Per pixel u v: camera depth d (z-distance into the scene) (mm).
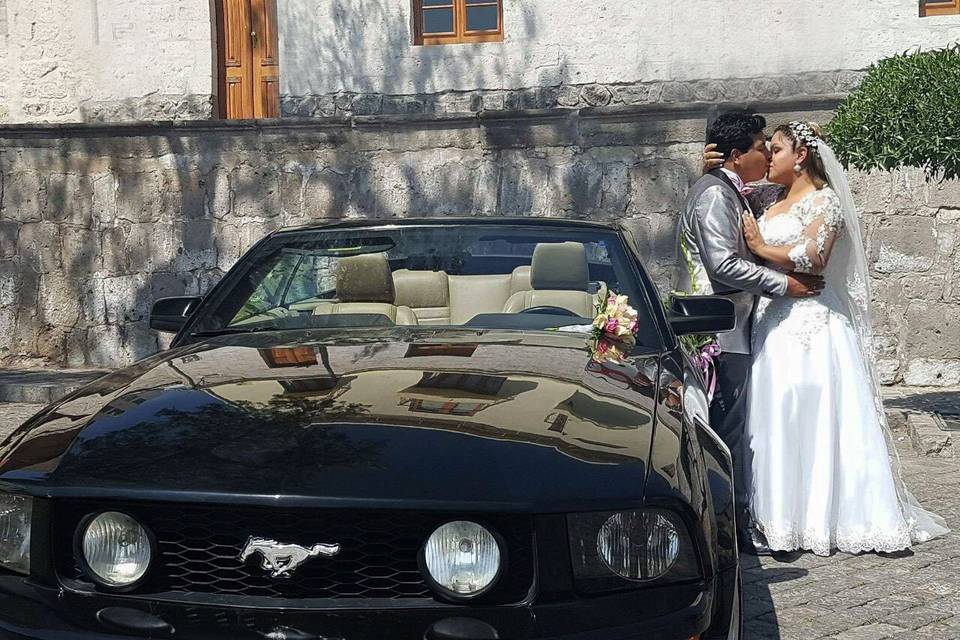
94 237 9422
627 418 2572
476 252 3793
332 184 9156
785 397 4328
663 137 8781
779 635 3508
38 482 2295
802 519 4371
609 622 2150
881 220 8562
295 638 2139
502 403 2561
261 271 3828
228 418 2490
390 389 2650
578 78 10281
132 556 2227
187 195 9305
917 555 4426
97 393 2832
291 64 10641
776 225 4406
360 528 2193
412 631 2133
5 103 11516
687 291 4742
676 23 9984
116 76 11141
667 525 2242
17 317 9547
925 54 6270
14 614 2238
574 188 8914
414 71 10492
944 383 8562
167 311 3775
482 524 2154
